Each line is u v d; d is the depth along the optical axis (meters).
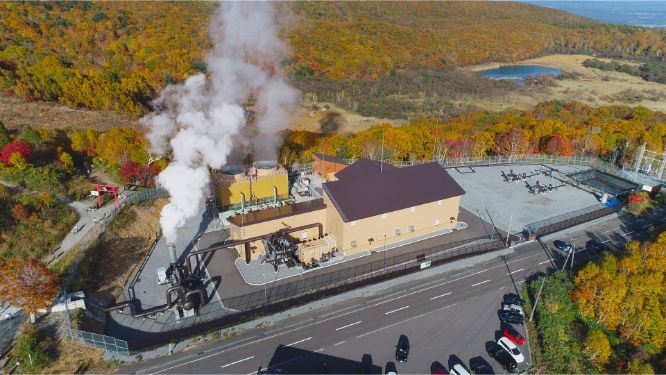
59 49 133.00
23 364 39.06
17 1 150.62
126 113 104.81
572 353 42.84
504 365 40.56
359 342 43.47
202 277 52.56
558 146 95.12
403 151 93.88
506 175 84.62
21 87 102.88
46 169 66.56
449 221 63.56
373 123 127.94
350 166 69.69
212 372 39.88
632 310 45.88
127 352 41.41
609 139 99.31
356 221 55.62
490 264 56.34
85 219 60.12
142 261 55.44
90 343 41.72
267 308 47.75
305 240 59.88
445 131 107.25
